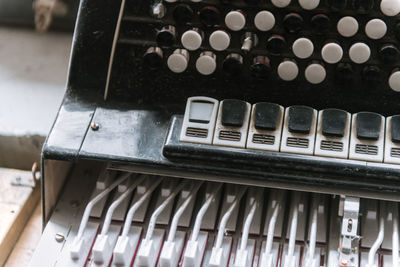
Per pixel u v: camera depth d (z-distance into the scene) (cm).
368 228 49
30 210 59
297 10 48
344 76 48
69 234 50
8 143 64
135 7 50
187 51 49
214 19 48
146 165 48
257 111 48
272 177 47
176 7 48
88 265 48
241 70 49
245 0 48
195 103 49
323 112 48
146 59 49
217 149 47
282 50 48
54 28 80
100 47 50
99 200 51
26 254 55
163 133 49
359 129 47
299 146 47
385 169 46
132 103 50
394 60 47
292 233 47
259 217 50
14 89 72
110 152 48
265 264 46
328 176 46
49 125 67
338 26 47
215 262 46
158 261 48
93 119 50
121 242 47
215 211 50
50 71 75
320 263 48
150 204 52
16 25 81
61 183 53
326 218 50
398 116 47
